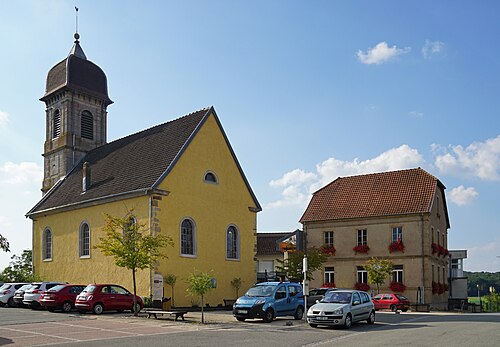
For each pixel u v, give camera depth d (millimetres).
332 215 45469
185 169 32000
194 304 31141
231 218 34719
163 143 34500
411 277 41312
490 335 17953
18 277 43281
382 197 44594
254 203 36625
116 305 26016
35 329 19156
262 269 54156
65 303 26812
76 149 44188
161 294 29094
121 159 37188
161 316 24109
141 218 30359
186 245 31688
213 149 34188
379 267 39750
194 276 22781
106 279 32188
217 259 33250
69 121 44156
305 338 17406
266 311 22875
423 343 15797
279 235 55844
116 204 32188
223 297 33219
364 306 22703
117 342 15766
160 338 16812
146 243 25562
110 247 25484
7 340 16188
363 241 44062
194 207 32188
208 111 34188
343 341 16609
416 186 44094
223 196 34344
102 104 46438
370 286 42688
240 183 35812
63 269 36062
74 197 36594
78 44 47188
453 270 60750
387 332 19484
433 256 42656
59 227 37125
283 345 15594
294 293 24750
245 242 35469
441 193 47594
